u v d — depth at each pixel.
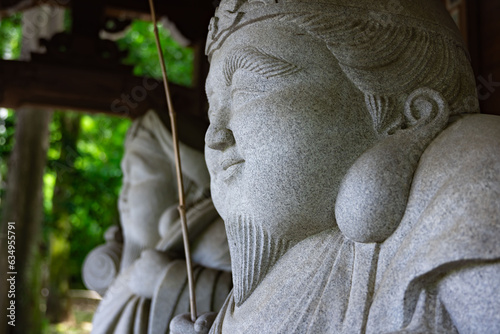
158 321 2.94
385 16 1.65
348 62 1.61
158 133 3.67
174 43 10.66
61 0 5.46
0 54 9.66
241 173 1.68
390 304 1.33
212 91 1.85
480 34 3.64
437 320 1.28
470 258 1.20
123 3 5.52
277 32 1.68
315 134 1.56
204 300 2.95
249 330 1.58
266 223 1.63
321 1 1.68
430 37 1.66
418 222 1.36
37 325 6.68
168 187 3.60
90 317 10.17
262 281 1.70
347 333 1.39
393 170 1.44
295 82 1.61
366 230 1.44
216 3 5.55
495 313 1.18
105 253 3.95
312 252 1.59
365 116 1.59
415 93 1.58
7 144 8.20
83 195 9.77
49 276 9.34
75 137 8.89
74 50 5.27
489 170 1.29
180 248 3.28
